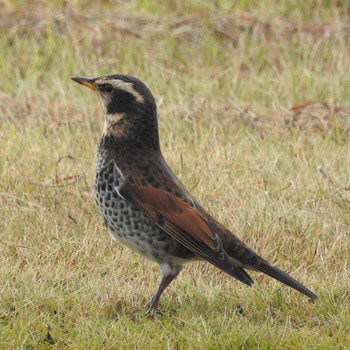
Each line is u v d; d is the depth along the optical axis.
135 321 9.41
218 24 19.73
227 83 17.31
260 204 12.05
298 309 9.64
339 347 8.75
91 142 14.68
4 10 20.06
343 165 13.63
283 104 16.72
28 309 9.39
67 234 11.41
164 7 20.62
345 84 17.31
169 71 17.92
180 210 9.20
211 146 14.37
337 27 19.61
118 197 9.38
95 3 20.70
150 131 9.64
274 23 19.80
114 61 18.45
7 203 12.30
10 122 15.64
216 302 9.80
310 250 10.99
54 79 17.50
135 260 10.80
